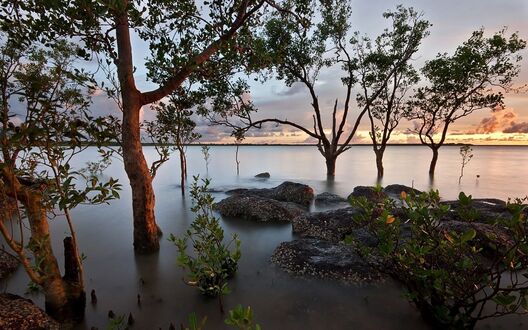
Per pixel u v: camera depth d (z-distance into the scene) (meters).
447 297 5.62
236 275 8.52
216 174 38.75
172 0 9.48
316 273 8.23
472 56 25.19
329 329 6.05
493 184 28.86
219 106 23.78
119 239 11.77
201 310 6.79
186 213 16.41
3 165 4.58
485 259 8.41
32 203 5.59
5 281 8.05
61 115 5.38
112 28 8.20
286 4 15.09
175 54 9.73
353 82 30.84
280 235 12.25
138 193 9.99
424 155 110.50
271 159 80.19
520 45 24.73
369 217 6.61
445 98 28.91
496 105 27.52
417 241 6.09
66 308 6.07
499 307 6.52
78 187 25.50
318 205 19.06
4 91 4.82
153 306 6.96
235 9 10.19
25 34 6.96
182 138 21.45
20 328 5.05
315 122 32.31
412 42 29.30
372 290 7.47
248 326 3.39
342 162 67.56
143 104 9.74
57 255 10.01
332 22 27.84
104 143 5.87
